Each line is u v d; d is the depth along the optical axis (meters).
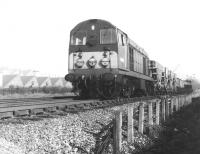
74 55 20.38
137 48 26.22
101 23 20.16
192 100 42.22
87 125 11.02
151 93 32.97
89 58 20.05
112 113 14.42
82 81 20.00
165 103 20.66
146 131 14.42
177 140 13.35
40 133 8.66
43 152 7.47
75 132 9.66
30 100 19.45
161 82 39.38
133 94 26.61
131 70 23.16
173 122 18.88
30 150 7.39
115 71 19.52
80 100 18.48
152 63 33.91
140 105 13.87
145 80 29.75
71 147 8.41
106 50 19.77
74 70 20.30
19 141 7.75
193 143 12.83
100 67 19.78
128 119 11.78
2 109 10.69
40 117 10.67
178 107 26.55
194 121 19.38
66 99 20.66
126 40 22.09
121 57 20.30
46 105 13.31
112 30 19.91
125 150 10.67
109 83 19.42
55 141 8.38
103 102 17.39
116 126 9.77
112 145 10.27
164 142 13.26
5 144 7.18
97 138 9.51
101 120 12.36
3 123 9.26
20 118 10.27
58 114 11.73
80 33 20.53
